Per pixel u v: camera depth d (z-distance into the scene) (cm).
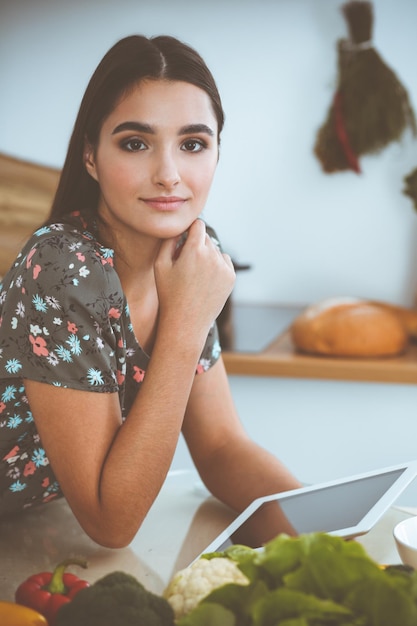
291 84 314
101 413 119
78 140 126
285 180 321
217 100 124
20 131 328
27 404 126
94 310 118
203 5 315
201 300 124
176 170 119
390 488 112
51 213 133
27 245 123
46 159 329
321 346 275
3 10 321
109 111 119
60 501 140
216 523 131
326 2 307
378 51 307
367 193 315
